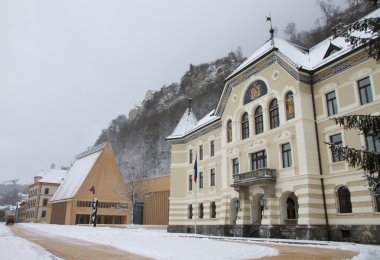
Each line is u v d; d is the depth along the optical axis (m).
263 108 33.34
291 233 27.98
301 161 28.08
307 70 29.39
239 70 36.81
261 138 33.19
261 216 33.38
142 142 140.00
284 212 29.80
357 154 12.06
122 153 148.50
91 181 84.25
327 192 27.00
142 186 76.50
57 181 123.69
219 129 42.22
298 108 29.19
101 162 87.19
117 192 86.06
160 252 15.43
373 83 24.88
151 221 74.00
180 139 50.50
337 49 28.88
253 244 20.75
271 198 30.08
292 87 30.17
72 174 100.50
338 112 27.17
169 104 146.62
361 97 25.80
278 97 31.62
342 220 25.42
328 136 27.80
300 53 34.09
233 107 38.12
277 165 30.73
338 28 13.20
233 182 34.09
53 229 47.66
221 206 38.31
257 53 36.91
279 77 31.83
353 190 24.89
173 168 49.97
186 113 53.62
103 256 14.44
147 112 156.50
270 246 20.11
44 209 119.56
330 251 16.98
